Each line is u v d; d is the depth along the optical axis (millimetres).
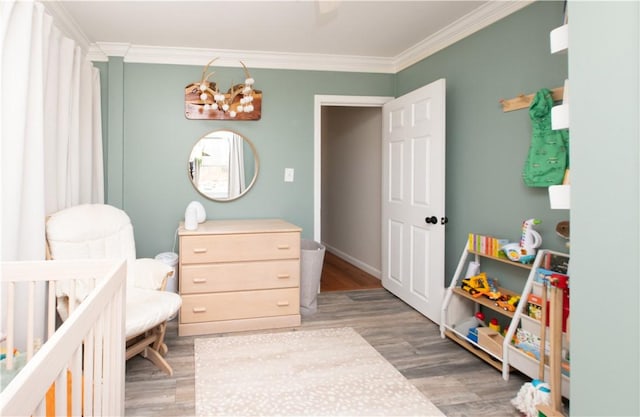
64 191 2521
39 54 2014
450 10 2719
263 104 3695
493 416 1893
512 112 2547
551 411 1730
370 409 1938
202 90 3352
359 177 5102
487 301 2490
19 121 1861
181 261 2799
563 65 2193
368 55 3762
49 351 755
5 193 1828
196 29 3010
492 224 2742
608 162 1137
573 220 1261
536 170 2215
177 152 3521
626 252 1091
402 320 3174
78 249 2318
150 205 3494
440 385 2174
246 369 2334
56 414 828
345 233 5648
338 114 5844
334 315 3289
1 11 1745
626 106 1082
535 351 2125
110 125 3357
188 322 2830
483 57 2795
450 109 3188
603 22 1142
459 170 3100
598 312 1176
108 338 1297
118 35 3119
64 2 2529
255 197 3717
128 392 2078
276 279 2980
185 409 1932
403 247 3562
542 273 2123
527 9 2420
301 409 1932
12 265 1626
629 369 1085
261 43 3359
